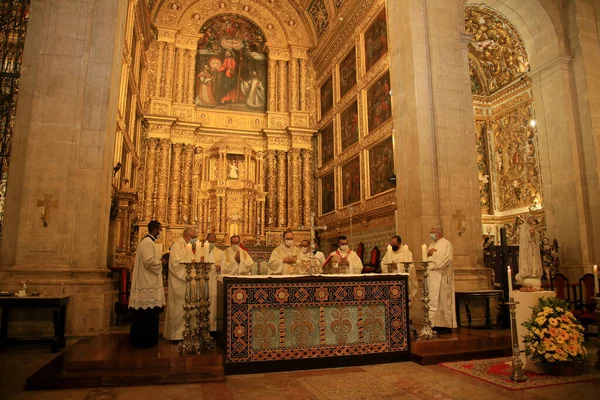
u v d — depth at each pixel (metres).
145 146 18.28
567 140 11.59
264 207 19.19
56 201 8.09
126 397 4.68
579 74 11.74
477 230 9.95
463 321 9.20
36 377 5.03
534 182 15.17
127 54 13.07
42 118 8.31
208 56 20.72
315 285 6.27
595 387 5.05
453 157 10.05
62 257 7.96
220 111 20.12
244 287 5.97
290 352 6.02
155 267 6.34
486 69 17.69
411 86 10.40
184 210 18.55
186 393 4.85
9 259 7.91
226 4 20.72
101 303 7.93
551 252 11.05
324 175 19.58
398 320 6.61
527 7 12.45
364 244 15.61
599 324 5.90
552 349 5.49
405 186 10.41
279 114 20.59
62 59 8.62
